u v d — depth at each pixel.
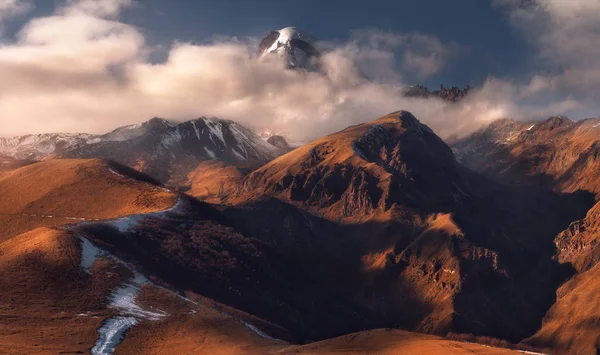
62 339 166.38
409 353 170.50
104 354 161.50
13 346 154.50
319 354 174.62
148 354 168.50
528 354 169.00
